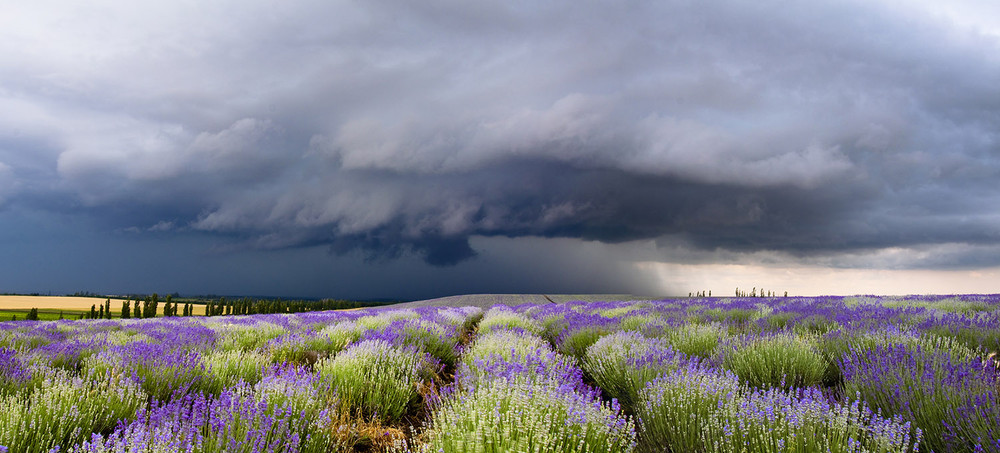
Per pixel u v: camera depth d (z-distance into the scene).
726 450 3.27
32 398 4.23
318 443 3.89
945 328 7.28
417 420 5.43
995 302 13.20
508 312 17.77
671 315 12.62
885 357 5.12
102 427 4.20
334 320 15.98
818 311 11.16
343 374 5.68
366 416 5.21
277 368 6.29
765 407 3.48
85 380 5.16
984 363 4.93
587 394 4.45
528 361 5.96
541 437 3.18
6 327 11.30
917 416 3.79
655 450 3.76
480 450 2.99
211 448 3.36
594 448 3.36
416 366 6.70
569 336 10.01
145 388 5.24
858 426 3.20
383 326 11.22
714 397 4.12
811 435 3.13
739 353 6.01
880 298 17.62
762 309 13.07
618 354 6.22
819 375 5.47
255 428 3.55
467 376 5.41
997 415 3.41
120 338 9.45
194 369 5.74
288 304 65.62
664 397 4.24
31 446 3.52
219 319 16.73
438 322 13.23
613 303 23.30
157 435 3.25
